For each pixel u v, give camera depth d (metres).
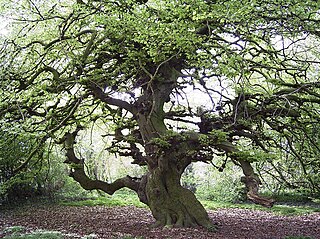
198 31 10.14
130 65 11.57
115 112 14.26
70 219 16.00
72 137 13.79
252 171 8.93
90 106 14.16
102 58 12.05
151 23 8.54
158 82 12.21
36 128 11.00
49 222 15.02
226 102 12.39
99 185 13.55
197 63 10.20
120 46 11.10
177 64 12.41
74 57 10.98
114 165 31.14
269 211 21.00
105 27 10.57
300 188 15.16
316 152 12.33
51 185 22.95
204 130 11.95
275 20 9.37
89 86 11.50
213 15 8.02
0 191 14.77
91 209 20.05
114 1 9.72
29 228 12.90
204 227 11.95
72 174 13.66
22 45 11.45
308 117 13.20
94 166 25.77
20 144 14.05
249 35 9.34
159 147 10.95
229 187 25.73
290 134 12.79
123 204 23.08
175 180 12.34
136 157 12.99
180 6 7.98
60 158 23.02
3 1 10.95
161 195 12.26
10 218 16.31
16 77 10.84
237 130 11.69
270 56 10.69
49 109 11.95
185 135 10.91
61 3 11.55
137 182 13.21
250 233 12.36
